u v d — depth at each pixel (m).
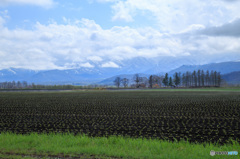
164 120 21.84
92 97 55.38
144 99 48.59
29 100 46.62
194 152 10.25
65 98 52.22
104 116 24.64
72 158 9.53
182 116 24.41
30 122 21.02
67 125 19.30
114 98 51.94
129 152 10.16
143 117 23.81
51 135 14.60
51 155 9.96
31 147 11.27
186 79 192.62
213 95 61.66
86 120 21.98
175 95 62.41
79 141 12.30
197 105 35.72
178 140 13.83
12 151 10.53
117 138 13.41
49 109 31.47
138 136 14.97
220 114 25.86
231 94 66.31
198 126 18.58
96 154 10.02
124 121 21.33
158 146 11.15
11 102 42.19
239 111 28.36
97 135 15.29
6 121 21.66
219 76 178.25
